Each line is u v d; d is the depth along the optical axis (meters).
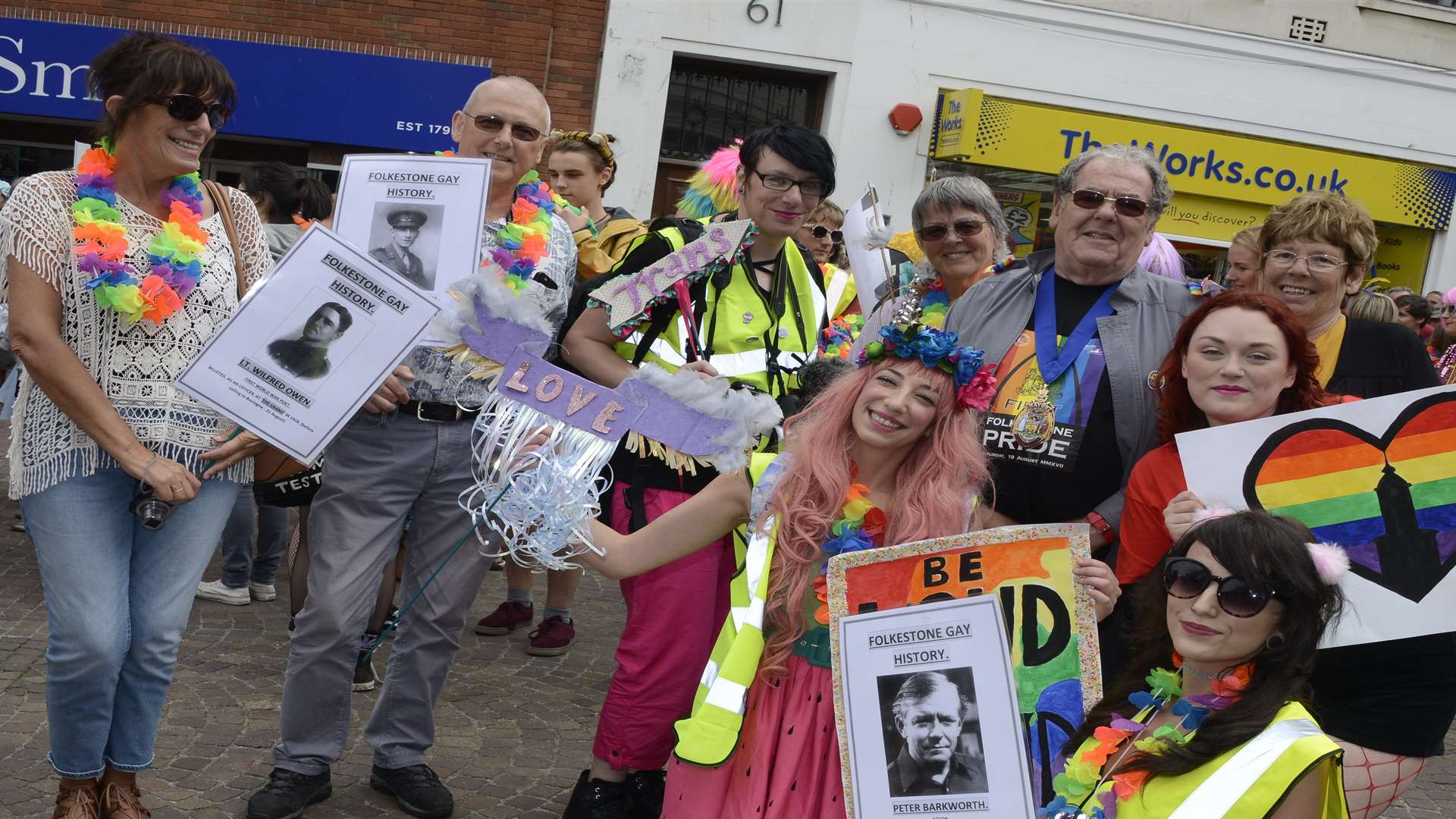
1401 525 2.73
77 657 3.05
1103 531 3.23
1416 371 3.32
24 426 3.10
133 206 3.17
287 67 11.25
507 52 11.45
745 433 2.81
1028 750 2.56
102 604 3.07
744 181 3.87
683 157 11.93
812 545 2.78
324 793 3.69
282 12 11.28
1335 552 2.21
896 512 2.84
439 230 3.53
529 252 3.68
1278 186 12.47
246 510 5.57
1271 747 2.11
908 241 5.48
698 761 2.70
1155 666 2.47
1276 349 2.84
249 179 5.77
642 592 3.53
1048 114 11.74
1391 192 12.69
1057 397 3.32
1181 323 3.36
